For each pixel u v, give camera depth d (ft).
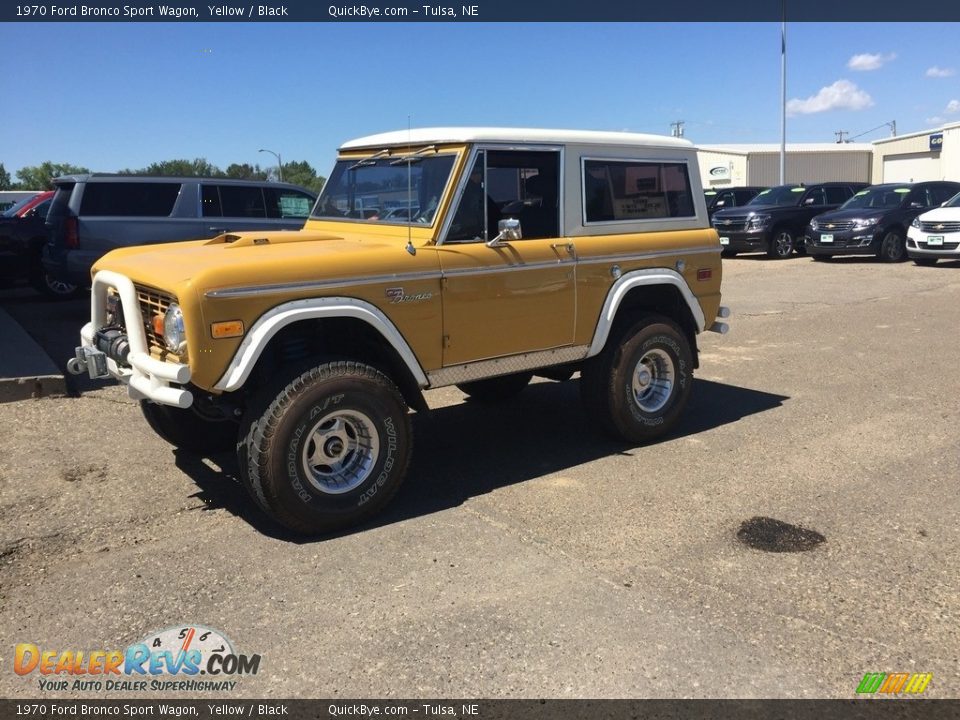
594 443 18.63
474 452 18.20
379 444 14.01
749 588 11.71
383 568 12.53
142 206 33.86
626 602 11.37
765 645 10.28
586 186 16.98
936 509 14.40
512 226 14.89
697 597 11.48
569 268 16.39
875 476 16.08
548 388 23.95
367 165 17.04
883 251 54.65
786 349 28.66
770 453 17.65
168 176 34.42
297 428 13.00
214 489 15.99
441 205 14.85
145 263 14.08
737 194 72.69
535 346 16.24
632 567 12.42
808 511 14.44
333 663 10.11
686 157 18.98
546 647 10.32
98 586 12.16
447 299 14.73
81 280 33.27
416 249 14.43
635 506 14.83
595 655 10.12
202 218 34.83
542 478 16.42
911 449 17.65
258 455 12.94
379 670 9.95
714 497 15.17
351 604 11.48
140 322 13.48
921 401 21.43
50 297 41.39
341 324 14.35
